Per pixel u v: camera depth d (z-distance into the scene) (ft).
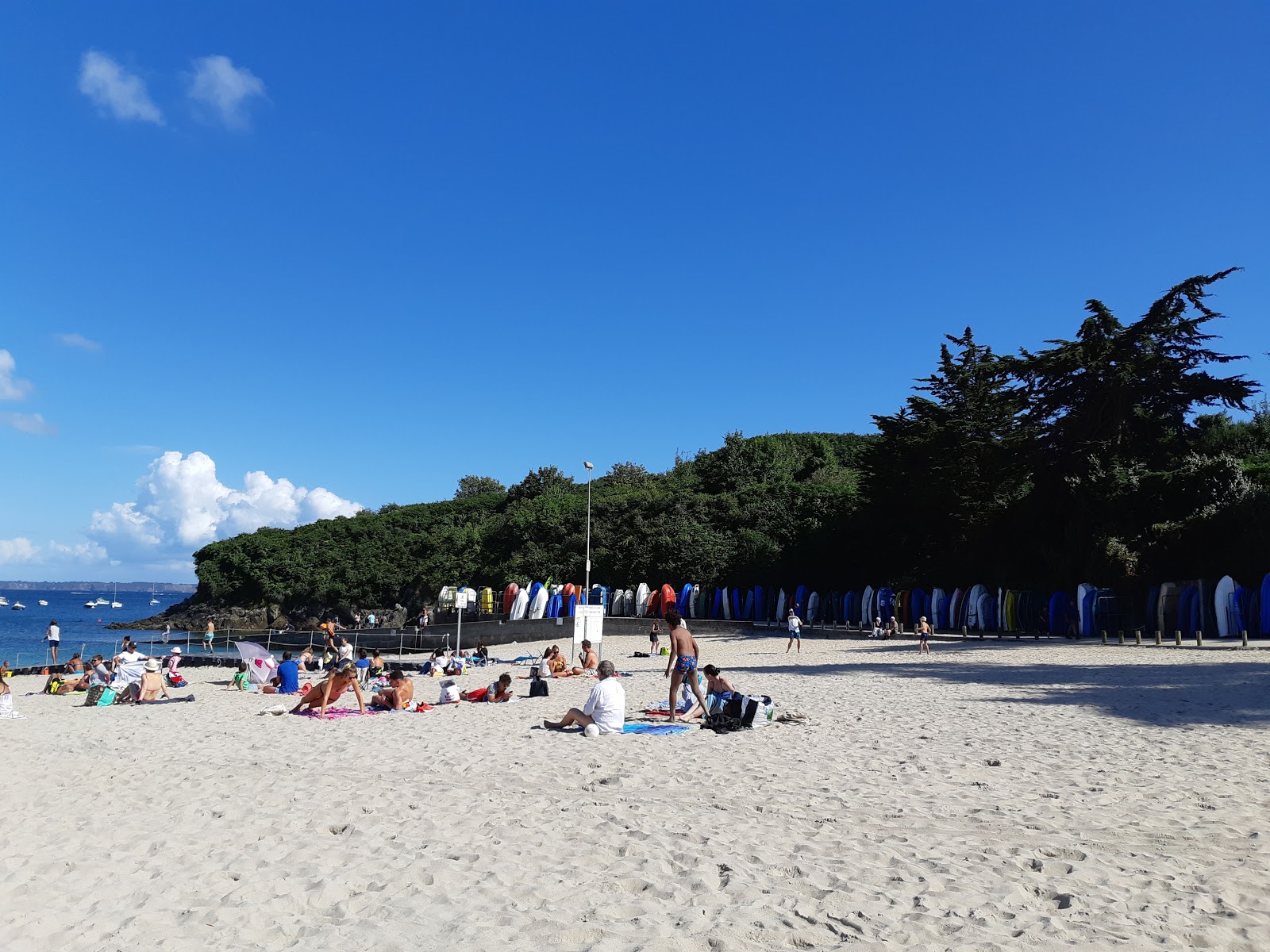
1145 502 135.85
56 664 119.96
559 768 31.58
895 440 174.50
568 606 196.85
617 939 14.60
